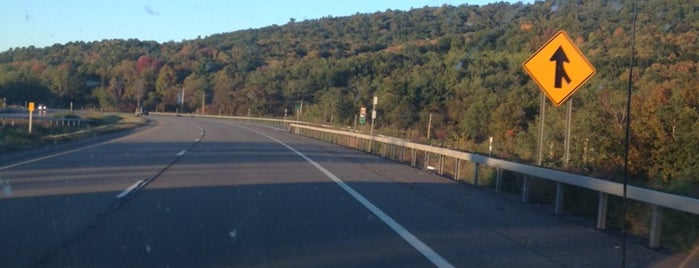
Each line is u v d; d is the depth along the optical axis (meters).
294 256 10.15
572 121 25.03
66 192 16.97
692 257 10.87
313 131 57.12
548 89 17.84
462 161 25.80
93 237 11.34
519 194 19.17
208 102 134.38
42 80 130.12
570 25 48.66
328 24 153.12
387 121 61.34
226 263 9.63
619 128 22.05
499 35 64.31
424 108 59.34
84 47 169.50
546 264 10.05
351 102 68.94
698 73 30.97
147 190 17.59
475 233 12.44
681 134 20.66
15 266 9.32
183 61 153.88
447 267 9.60
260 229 12.34
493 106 46.69
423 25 104.75
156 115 122.50
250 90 117.38
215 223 12.88
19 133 41.06
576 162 21.03
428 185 20.72
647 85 29.19
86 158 27.84
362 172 24.28
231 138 47.03
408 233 12.20
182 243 10.96
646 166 20.81
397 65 79.25
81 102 140.00
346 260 9.92
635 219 12.98
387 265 9.63
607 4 50.28
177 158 28.31
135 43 176.12
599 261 10.40
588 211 15.04
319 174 22.84
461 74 60.53
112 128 58.12
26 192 16.88
